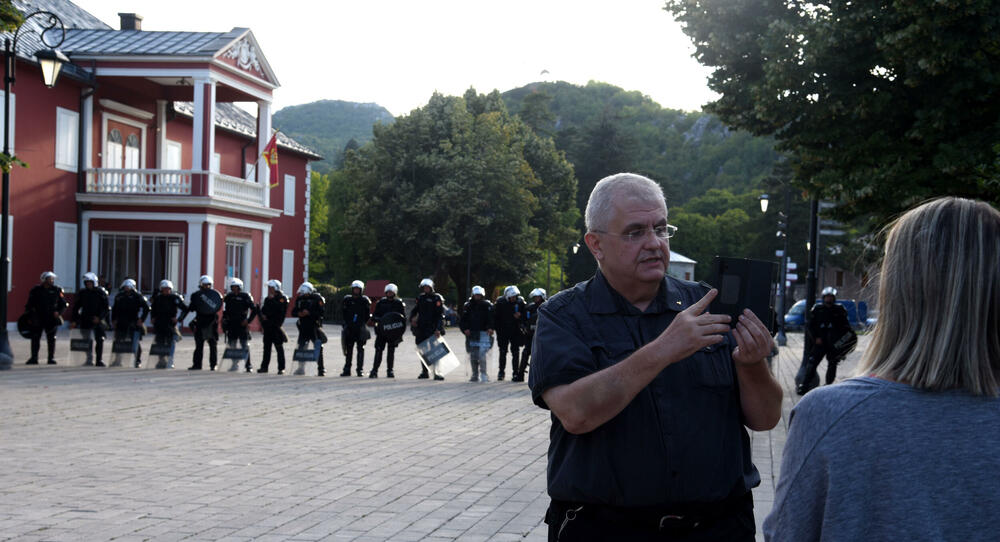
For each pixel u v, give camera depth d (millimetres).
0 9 17312
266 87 36625
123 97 34656
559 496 2838
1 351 18266
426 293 19469
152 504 7012
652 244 2838
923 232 1945
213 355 20141
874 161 14430
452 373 21844
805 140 14961
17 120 29688
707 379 2773
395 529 6391
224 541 5984
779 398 2805
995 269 1869
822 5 15453
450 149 54250
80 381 16141
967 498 1782
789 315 51781
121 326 19797
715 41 16016
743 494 2836
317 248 92312
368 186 55406
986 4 12594
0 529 6184
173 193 32469
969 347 1844
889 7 13781
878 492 1828
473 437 10859
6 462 8609
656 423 2723
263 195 36656
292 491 7586
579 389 2596
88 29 34938
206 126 32594
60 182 31609
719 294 2639
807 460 1917
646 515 2717
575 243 67000
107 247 32969
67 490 7449
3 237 18250
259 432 10852
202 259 32688
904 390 1889
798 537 1914
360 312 19609
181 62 32406
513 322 19484
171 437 10305
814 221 21719
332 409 13297
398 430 11328
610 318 2885
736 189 153125
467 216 54125
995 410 1842
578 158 99875
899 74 14367
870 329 2102
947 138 13867
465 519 6715
